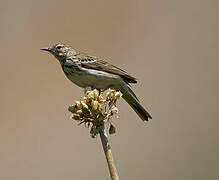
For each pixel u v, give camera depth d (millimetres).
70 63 12055
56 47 12398
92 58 11969
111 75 11562
